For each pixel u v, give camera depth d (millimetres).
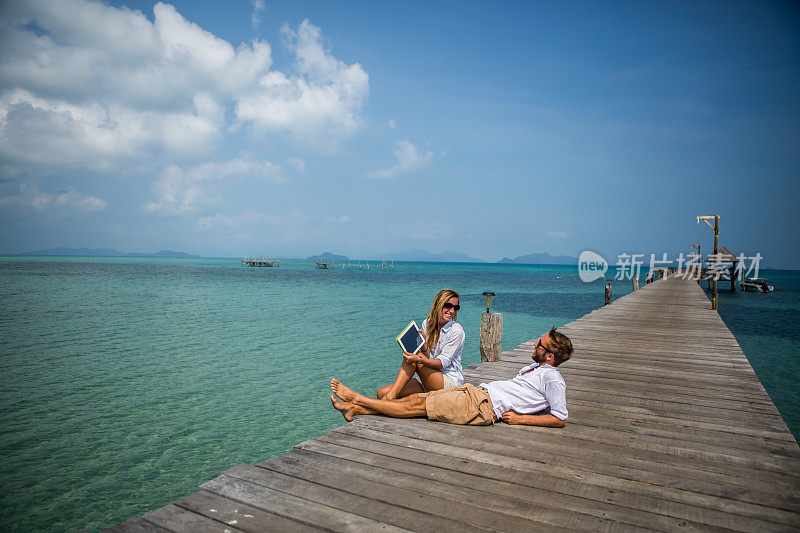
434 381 4426
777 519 2586
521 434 3920
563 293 41844
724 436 3975
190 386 9258
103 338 14398
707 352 8203
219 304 25109
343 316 20547
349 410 4180
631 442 3793
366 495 2773
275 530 2377
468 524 2465
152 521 2455
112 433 6867
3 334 14984
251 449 6363
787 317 23141
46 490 5219
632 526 2482
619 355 7910
